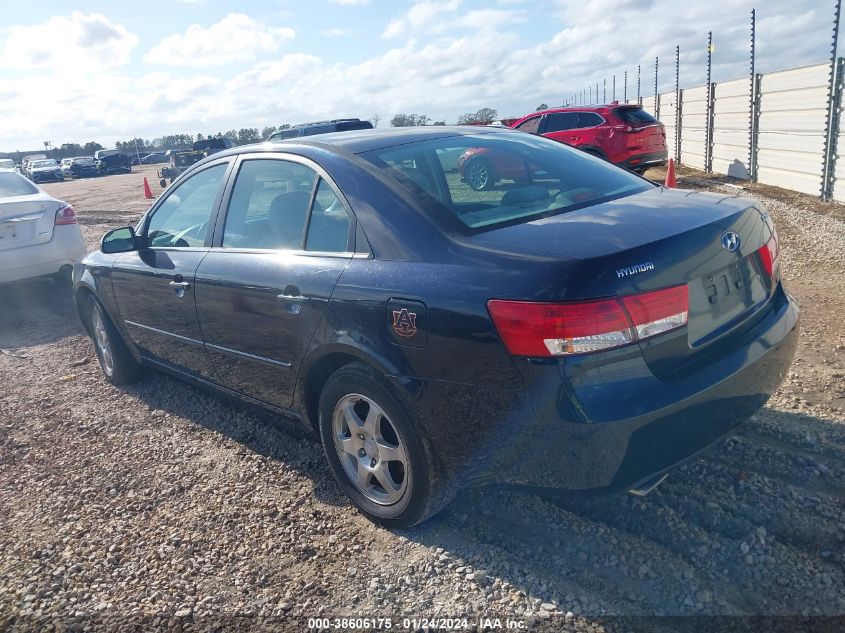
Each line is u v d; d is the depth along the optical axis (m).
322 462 3.79
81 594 2.89
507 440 2.53
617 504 3.07
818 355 4.48
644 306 2.38
